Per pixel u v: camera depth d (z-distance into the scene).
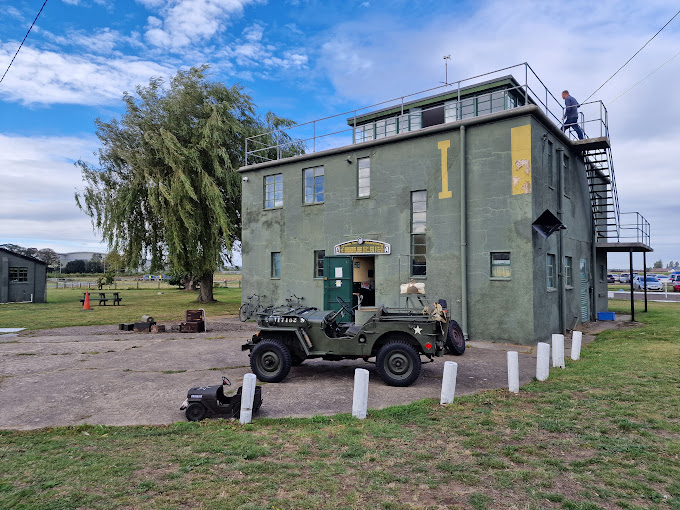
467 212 13.02
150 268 27.75
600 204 18.42
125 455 4.70
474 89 16.69
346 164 15.95
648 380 7.59
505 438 5.10
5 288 30.00
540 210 12.45
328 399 6.94
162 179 24.44
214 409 6.04
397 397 6.97
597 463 4.38
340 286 15.71
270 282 18.27
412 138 14.30
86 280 77.44
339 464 4.41
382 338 8.08
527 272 11.90
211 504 3.58
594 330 14.76
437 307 8.09
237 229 27.53
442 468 4.30
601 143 14.83
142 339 13.48
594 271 17.95
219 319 19.55
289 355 8.09
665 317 17.92
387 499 3.68
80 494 3.75
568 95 15.67
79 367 9.47
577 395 6.82
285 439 5.16
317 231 16.72
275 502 3.62
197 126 25.53
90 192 25.42
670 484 3.90
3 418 6.19
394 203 14.64
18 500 3.65
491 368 9.04
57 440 5.26
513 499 3.67
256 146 27.36
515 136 12.27
